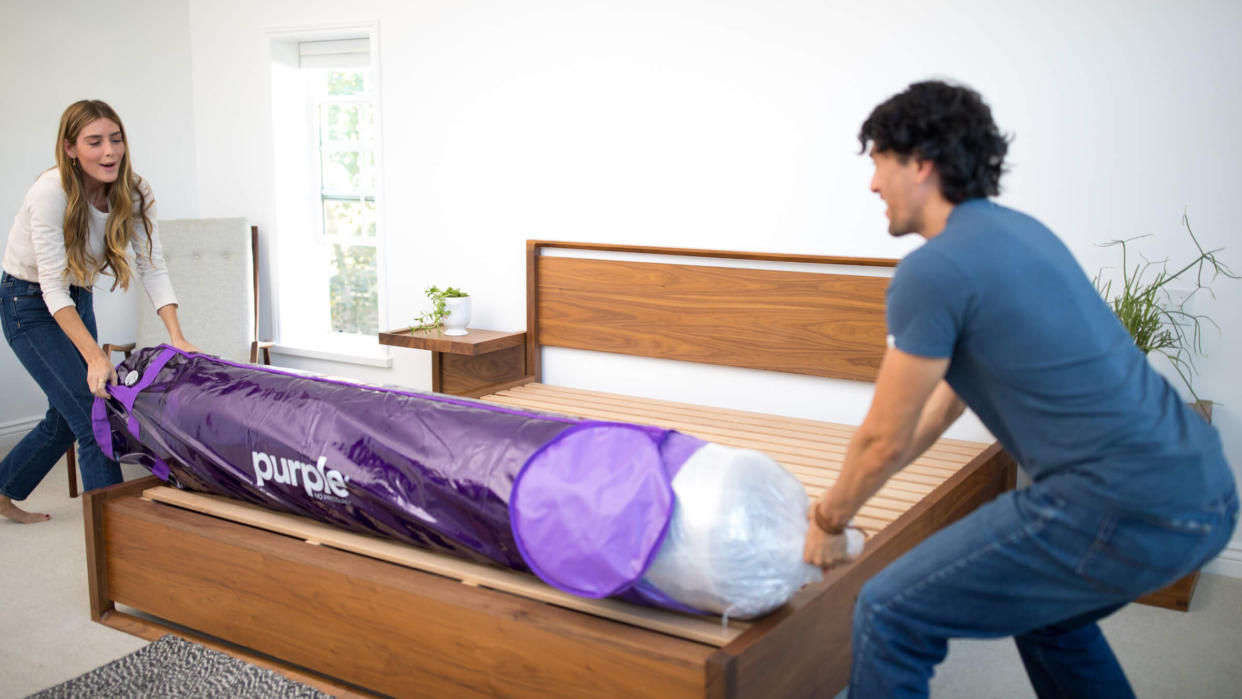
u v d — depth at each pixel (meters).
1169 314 2.85
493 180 3.99
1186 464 1.26
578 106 3.75
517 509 1.74
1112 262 2.96
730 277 3.49
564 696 1.76
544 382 4.00
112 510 2.40
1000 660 2.34
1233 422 2.85
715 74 3.47
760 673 1.64
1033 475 1.38
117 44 4.31
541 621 1.76
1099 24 2.88
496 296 4.07
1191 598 2.71
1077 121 2.95
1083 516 1.28
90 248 2.76
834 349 3.34
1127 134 2.89
